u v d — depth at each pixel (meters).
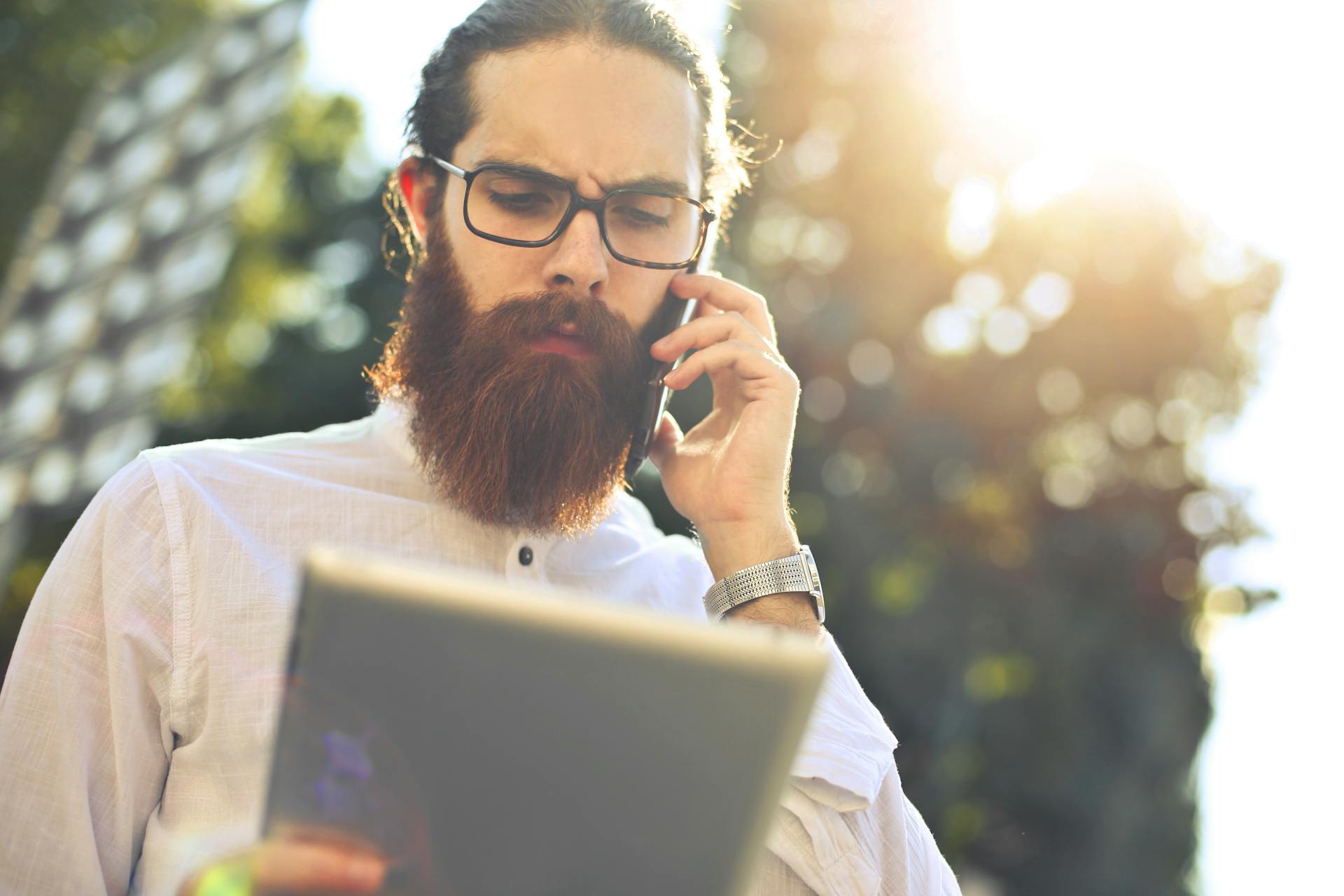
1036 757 11.83
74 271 4.49
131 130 4.54
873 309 11.78
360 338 15.70
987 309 12.35
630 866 1.04
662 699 1.03
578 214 1.90
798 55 11.48
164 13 12.01
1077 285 12.36
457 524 1.96
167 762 1.75
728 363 2.05
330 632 1.00
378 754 1.02
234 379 14.87
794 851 1.79
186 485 1.82
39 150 11.31
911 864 1.92
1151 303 12.35
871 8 11.23
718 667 1.03
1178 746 12.59
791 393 2.06
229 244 4.69
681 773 1.03
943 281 11.98
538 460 1.88
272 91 4.66
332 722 1.01
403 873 1.02
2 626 11.66
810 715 1.05
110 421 4.54
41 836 1.65
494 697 1.02
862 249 11.89
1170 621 12.80
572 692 1.02
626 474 2.07
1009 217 12.07
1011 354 12.39
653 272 2.00
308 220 16.42
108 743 1.70
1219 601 13.12
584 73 1.92
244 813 1.69
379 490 1.97
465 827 1.02
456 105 1.97
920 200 11.75
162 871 1.67
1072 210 12.12
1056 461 12.72
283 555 1.84
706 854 1.04
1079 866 11.65
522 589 1.03
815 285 11.93
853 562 11.44
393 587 1.00
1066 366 12.34
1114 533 12.65
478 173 1.90
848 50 11.45
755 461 2.03
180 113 4.58
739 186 2.31
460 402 1.88
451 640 1.01
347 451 2.02
